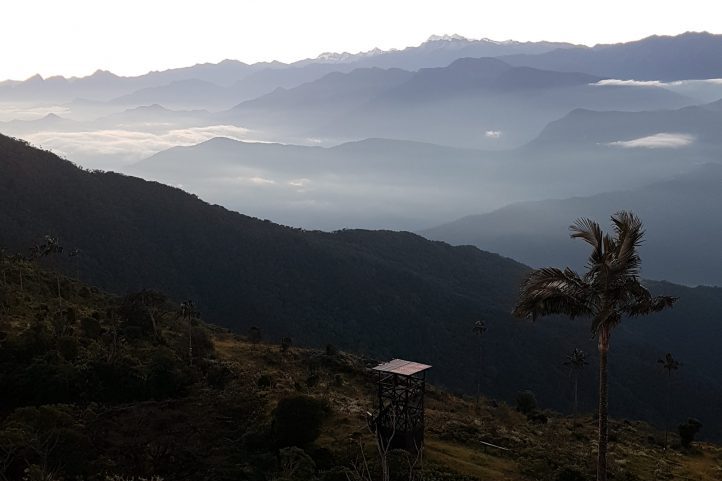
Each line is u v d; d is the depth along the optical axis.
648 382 115.81
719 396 116.50
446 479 32.53
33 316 60.16
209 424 37.84
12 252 101.06
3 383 43.09
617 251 25.08
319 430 34.84
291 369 59.19
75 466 30.34
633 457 44.78
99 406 40.75
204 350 60.22
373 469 31.45
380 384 35.53
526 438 43.88
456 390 101.75
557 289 25.41
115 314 61.31
